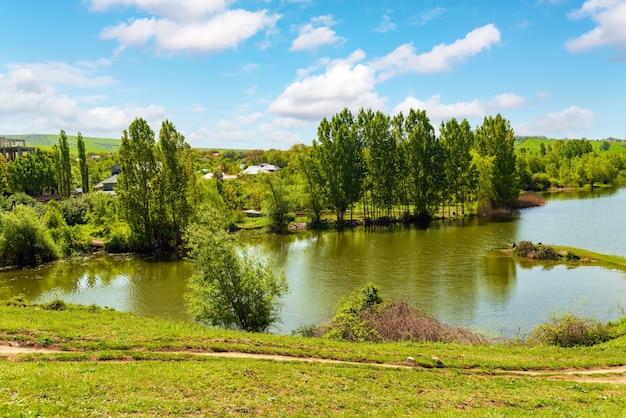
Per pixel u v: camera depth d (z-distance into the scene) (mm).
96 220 77062
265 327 31469
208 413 13875
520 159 140750
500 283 44656
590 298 39219
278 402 15344
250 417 14070
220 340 22891
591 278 45656
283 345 22953
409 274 49062
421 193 92312
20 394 13148
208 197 83750
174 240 68500
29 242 58531
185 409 13906
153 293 44688
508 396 17469
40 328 21750
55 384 14273
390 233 79062
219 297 30328
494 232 74000
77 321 24344
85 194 93688
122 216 67625
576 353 24312
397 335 27297
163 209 67438
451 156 96625
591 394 17922
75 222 86188
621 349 25031
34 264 58688
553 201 112688
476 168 97250
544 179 143500
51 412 12336
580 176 143750
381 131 91375
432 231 78562
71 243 66250
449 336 27609
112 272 54312
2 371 14781
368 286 32031
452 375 19891
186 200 68438
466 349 24656
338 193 90062
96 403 13359
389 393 17250
